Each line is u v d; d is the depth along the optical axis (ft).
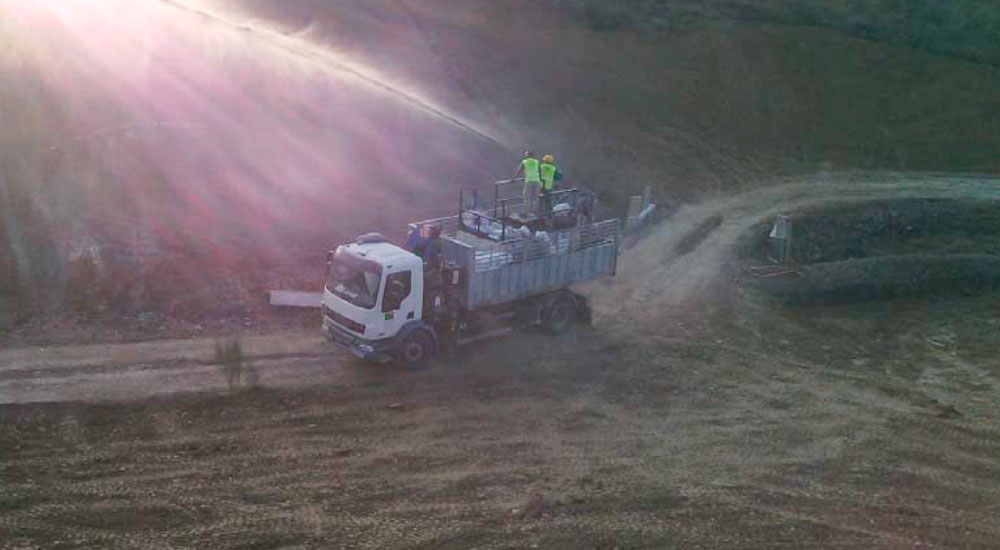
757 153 134.62
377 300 66.95
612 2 163.53
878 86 153.07
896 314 95.61
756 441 63.98
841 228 113.39
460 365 72.95
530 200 79.46
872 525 52.90
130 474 54.39
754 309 90.79
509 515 51.78
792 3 178.19
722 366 77.10
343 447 59.26
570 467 58.54
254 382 66.64
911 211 118.32
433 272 70.54
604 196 115.34
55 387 63.26
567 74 139.85
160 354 69.56
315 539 48.37
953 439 65.77
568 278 78.38
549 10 157.38
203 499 52.06
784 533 51.34
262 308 78.48
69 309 74.23
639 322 85.10
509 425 63.98
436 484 55.21
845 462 61.36
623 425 65.26
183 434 59.52
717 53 152.87
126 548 46.78
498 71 135.95
